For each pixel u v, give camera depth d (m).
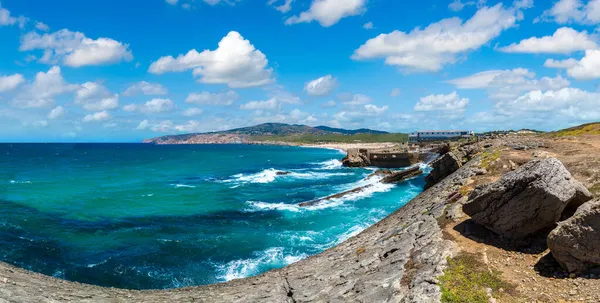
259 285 15.13
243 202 38.91
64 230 27.89
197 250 23.47
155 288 18.25
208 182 55.97
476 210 14.16
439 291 9.98
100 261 21.62
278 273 17.12
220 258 22.06
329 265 16.08
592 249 9.98
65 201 39.38
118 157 126.69
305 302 12.16
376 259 14.55
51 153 151.62
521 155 27.52
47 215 32.50
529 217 12.62
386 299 10.52
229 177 62.59
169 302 13.84
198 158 122.62
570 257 10.31
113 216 32.84
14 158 113.50
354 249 18.02
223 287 16.03
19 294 12.82
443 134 144.00
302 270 16.36
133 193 45.16
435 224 16.06
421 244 14.15
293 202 38.72
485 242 13.19
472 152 40.28
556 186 12.07
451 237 14.02
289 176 63.03
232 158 122.81
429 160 83.81
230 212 34.06
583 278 9.87
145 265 21.09
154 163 97.56
